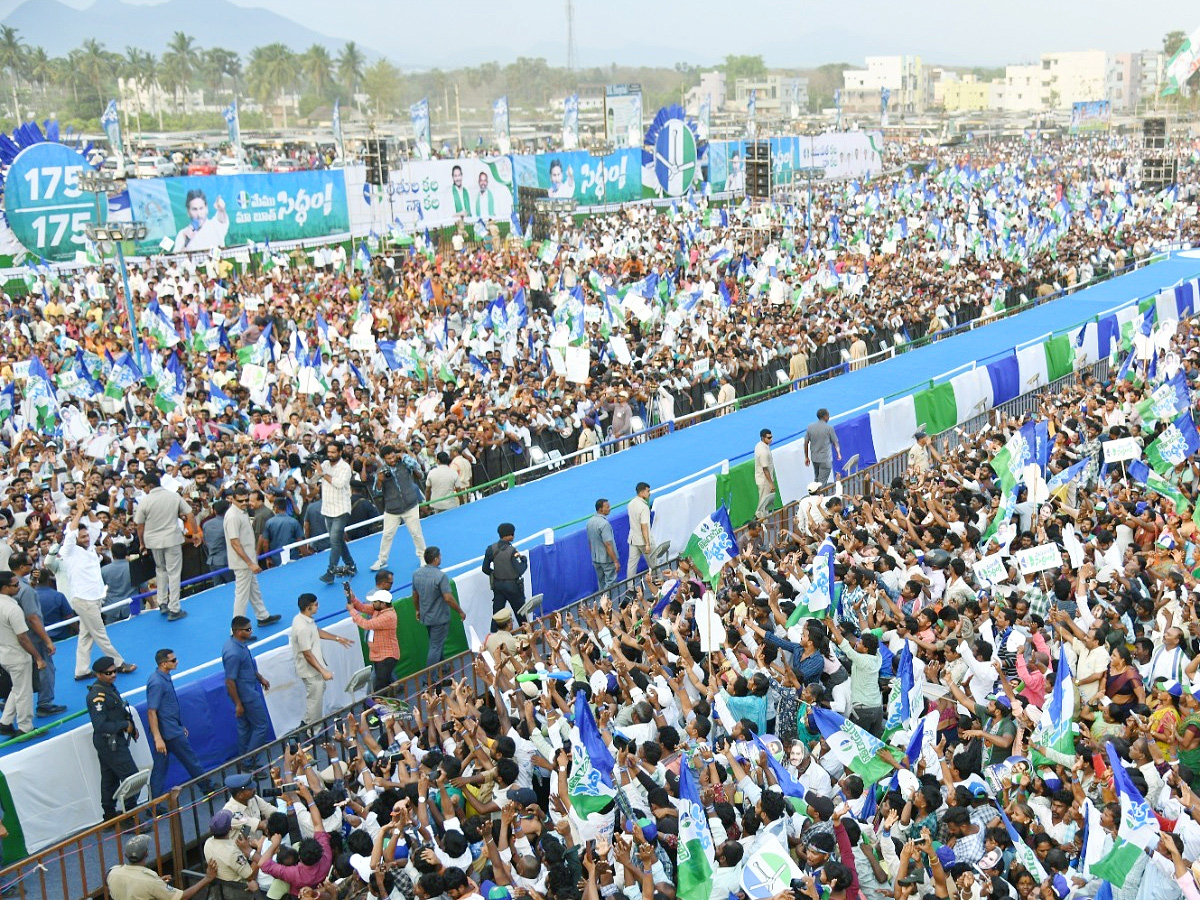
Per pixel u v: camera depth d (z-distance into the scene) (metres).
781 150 77.25
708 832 8.98
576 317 29.28
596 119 176.00
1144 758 10.38
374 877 9.49
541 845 9.41
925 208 62.72
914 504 17.80
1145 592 14.87
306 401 24.91
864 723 12.52
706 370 28.11
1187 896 8.35
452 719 12.14
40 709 13.27
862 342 31.39
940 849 9.30
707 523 14.99
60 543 17.08
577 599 18.39
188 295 40.72
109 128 45.28
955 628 13.20
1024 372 29.78
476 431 22.38
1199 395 22.70
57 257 42.97
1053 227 48.34
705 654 13.15
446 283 43.44
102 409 26.75
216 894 11.35
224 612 16.25
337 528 16.94
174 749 12.98
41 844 12.32
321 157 83.81
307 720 14.34
